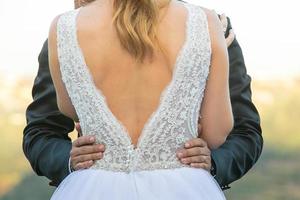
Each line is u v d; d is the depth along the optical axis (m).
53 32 3.26
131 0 3.12
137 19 3.09
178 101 3.14
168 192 3.12
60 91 3.30
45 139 3.75
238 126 3.75
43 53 3.89
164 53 3.13
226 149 3.62
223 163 3.53
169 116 3.14
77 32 3.19
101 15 3.19
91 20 3.19
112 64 3.14
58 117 3.83
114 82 3.14
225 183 3.58
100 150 3.17
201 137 3.31
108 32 3.15
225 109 3.27
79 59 3.17
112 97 3.15
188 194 3.13
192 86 3.16
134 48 3.10
